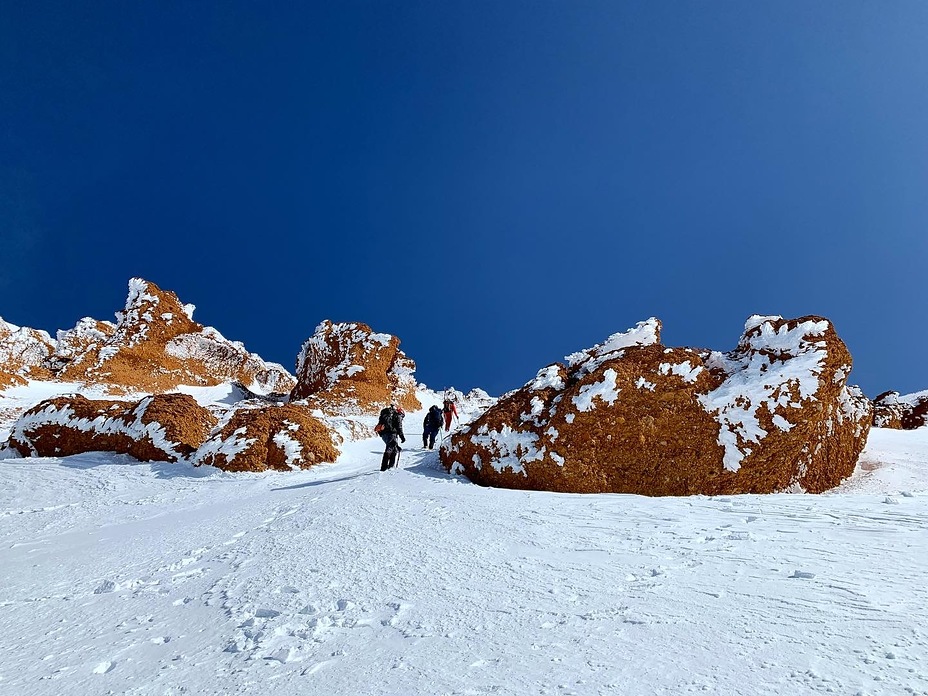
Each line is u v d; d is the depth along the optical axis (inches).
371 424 1056.8
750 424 426.0
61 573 285.4
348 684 128.6
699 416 437.4
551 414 465.7
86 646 177.8
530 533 260.8
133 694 137.8
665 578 182.4
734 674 115.1
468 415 1357.0
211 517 401.7
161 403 714.2
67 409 749.3
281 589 207.8
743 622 140.5
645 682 115.4
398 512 332.2
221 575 240.2
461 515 313.4
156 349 1486.2
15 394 1177.4
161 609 206.7
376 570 220.5
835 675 110.7
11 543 406.0
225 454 620.1
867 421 533.3
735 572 180.5
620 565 201.9
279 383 1817.2
